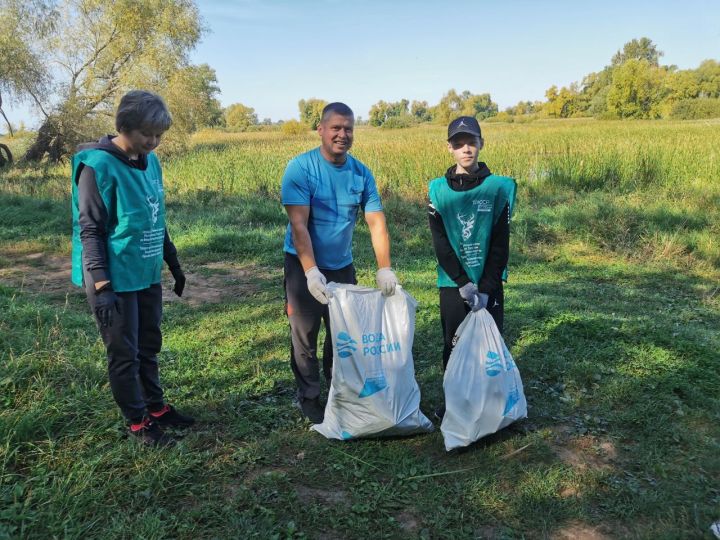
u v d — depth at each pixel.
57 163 24.25
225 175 16.38
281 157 18.92
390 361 3.18
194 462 2.92
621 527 2.59
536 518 2.63
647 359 4.27
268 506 2.65
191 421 3.38
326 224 3.38
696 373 4.05
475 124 3.19
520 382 3.28
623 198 11.88
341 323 3.12
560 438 3.34
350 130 3.23
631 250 8.56
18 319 4.79
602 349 4.50
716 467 3.02
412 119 107.50
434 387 3.98
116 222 2.83
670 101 70.69
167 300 6.13
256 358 4.45
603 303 6.11
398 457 3.09
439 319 5.31
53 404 3.32
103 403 3.42
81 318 5.09
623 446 3.25
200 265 7.82
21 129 37.50
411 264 7.94
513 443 3.23
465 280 3.23
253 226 10.41
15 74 24.34
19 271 7.28
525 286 6.84
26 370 3.62
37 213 10.95
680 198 11.56
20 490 2.58
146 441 3.05
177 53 28.12
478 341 3.18
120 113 2.73
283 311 5.67
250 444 3.13
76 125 25.06
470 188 3.20
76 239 2.92
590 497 2.79
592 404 3.74
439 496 2.76
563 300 6.08
